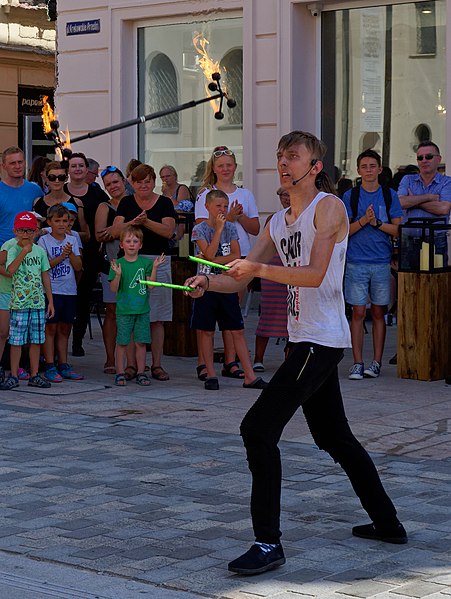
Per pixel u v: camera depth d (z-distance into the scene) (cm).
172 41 1529
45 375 1055
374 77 1398
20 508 637
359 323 1062
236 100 1480
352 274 1056
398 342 1061
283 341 1305
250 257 562
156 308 1062
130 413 904
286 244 550
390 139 1396
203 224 1017
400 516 617
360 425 852
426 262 1037
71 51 1590
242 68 1470
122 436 819
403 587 509
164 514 625
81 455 761
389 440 805
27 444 795
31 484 688
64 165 1212
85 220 1170
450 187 1123
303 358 535
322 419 568
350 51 1407
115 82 1554
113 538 583
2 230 1085
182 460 746
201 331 1011
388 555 555
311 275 518
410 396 973
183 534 589
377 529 574
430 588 507
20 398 970
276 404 533
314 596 499
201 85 1512
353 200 1061
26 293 1009
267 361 1162
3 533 593
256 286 1388
